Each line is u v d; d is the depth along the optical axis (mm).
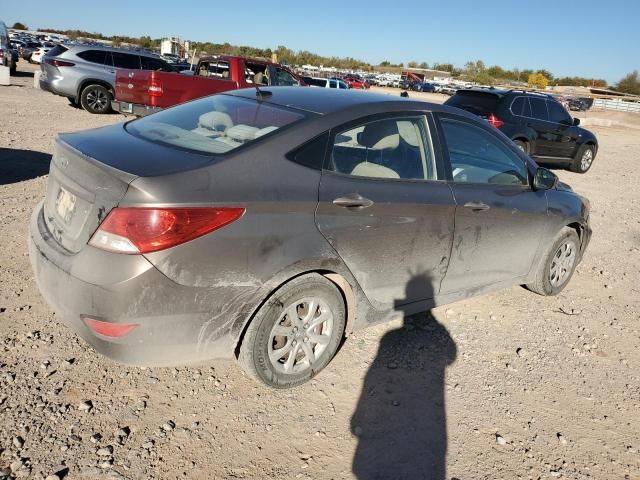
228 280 2658
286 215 2816
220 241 2596
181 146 2949
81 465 2428
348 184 3107
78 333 2629
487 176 4070
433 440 2887
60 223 2814
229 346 2814
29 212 5559
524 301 4844
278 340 3031
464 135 3959
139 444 2602
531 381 3568
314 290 3025
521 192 4293
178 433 2709
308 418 2938
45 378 2971
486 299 4777
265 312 2840
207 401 2975
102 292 2455
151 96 11695
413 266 3520
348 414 3010
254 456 2627
